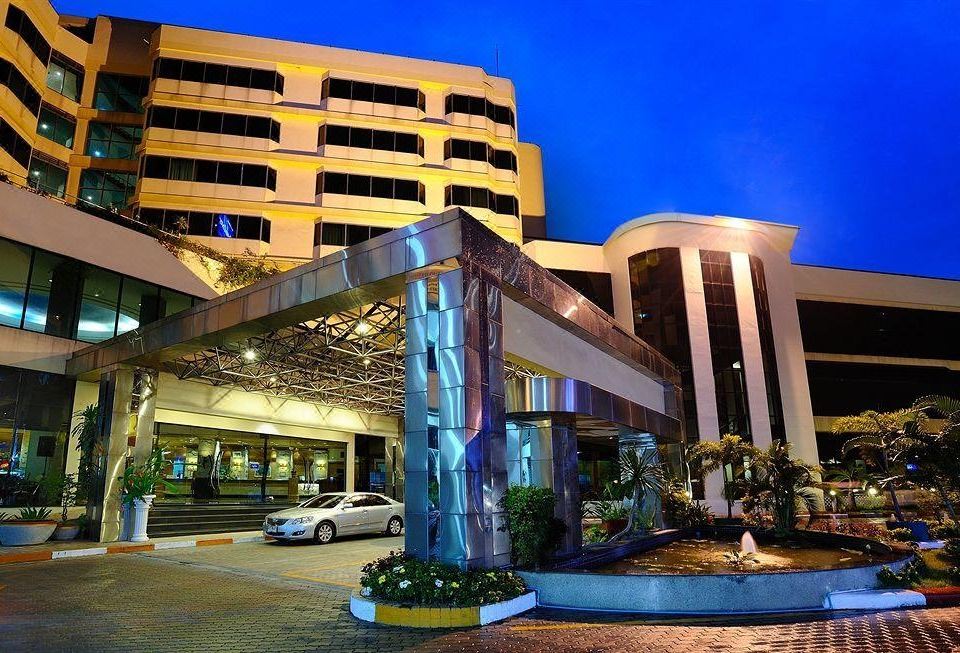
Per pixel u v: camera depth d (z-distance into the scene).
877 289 43.97
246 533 19.30
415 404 9.46
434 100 41.72
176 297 21.73
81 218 18.83
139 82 39.88
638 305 37.19
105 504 15.34
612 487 16.72
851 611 8.51
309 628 7.46
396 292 10.93
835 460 41.41
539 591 8.88
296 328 15.88
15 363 16.61
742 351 35.81
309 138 38.59
